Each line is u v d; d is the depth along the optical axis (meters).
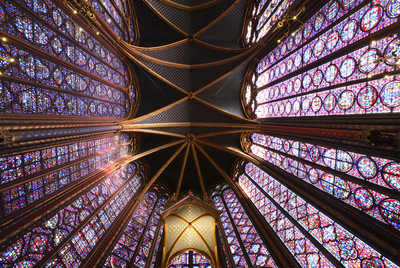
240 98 15.20
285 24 9.98
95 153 9.95
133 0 12.41
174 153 15.24
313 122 8.14
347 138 6.52
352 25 6.69
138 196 12.35
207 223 12.41
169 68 14.24
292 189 9.02
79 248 7.31
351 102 6.69
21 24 6.07
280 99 11.13
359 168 6.45
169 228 12.36
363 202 6.31
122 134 13.12
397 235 5.26
